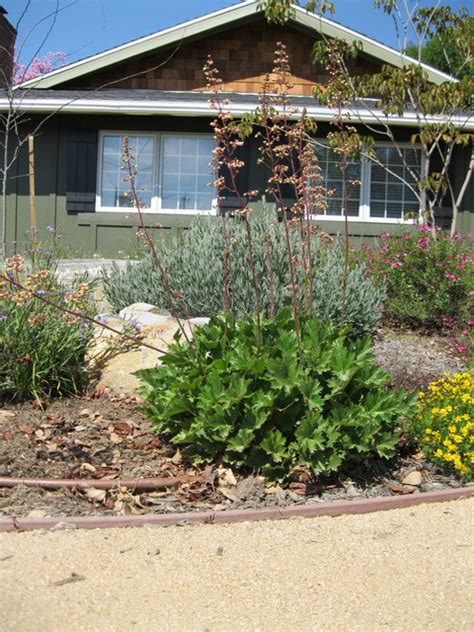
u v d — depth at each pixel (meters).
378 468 4.48
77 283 6.49
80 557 3.19
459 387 4.96
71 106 13.54
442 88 11.12
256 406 4.19
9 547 3.27
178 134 14.05
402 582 3.06
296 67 14.58
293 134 4.61
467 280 8.61
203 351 4.59
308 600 2.88
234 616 2.74
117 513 3.74
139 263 7.89
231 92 14.56
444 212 13.94
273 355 4.43
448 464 4.50
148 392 4.71
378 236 13.91
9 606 2.71
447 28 12.05
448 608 2.83
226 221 7.72
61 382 5.47
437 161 14.01
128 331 5.91
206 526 3.64
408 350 7.72
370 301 7.47
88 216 13.91
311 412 4.16
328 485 4.22
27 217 14.14
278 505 3.94
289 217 13.52
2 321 5.45
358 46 11.77
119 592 2.88
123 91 14.40
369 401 4.34
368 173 14.16
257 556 3.29
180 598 2.86
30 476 4.10
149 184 14.09
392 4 11.94
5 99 13.65
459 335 8.34
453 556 3.34
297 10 12.77
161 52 14.73
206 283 7.07
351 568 3.19
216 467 4.29
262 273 7.02
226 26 14.35
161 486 4.06
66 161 14.10
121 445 4.59
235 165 4.64
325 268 7.23
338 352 4.33
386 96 11.41
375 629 2.67
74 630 2.58
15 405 5.17
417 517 3.85
